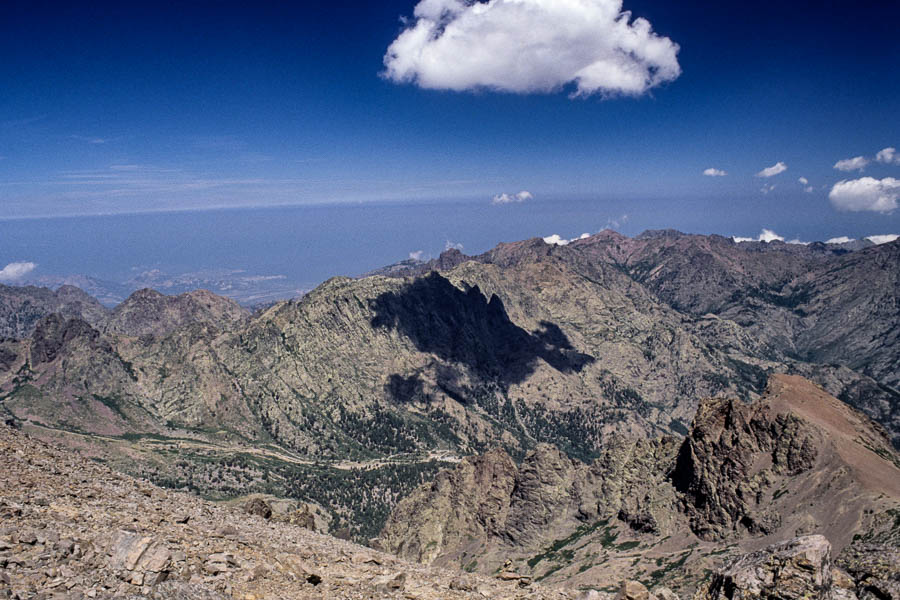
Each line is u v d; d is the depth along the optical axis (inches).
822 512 4982.8
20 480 1422.2
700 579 4840.1
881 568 1138.0
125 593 873.5
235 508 2277.3
